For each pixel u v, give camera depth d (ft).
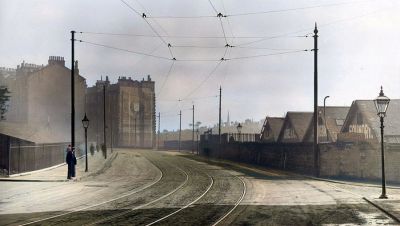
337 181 88.43
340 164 98.63
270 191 71.00
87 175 100.73
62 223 41.09
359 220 43.62
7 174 90.17
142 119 305.53
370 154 94.22
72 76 98.53
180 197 62.75
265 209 51.16
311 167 108.99
